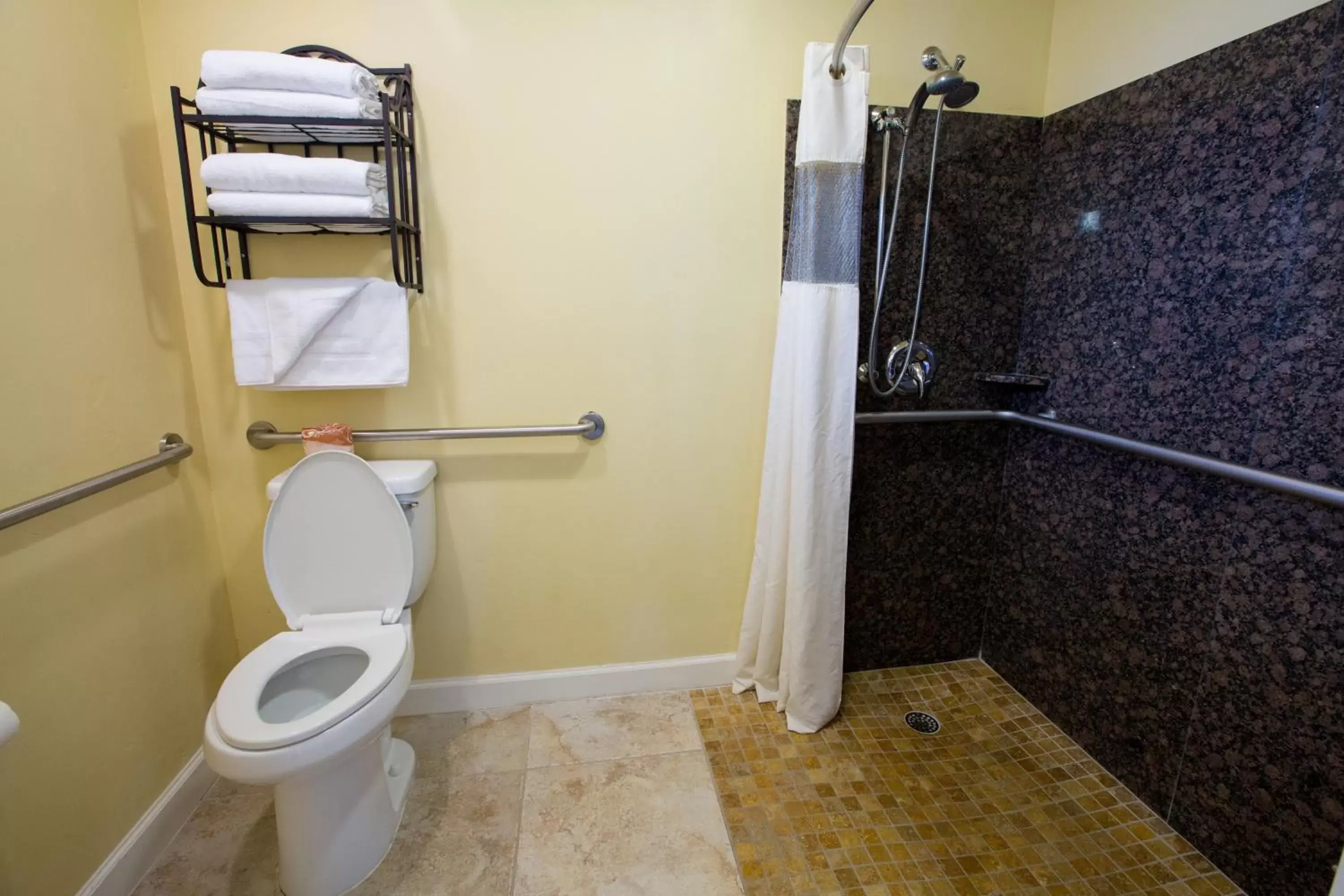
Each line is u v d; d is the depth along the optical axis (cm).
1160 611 132
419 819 134
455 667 171
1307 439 103
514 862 125
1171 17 126
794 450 154
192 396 143
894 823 133
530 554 167
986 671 188
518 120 143
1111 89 141
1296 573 105
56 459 105
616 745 158
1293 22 103
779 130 153
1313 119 100
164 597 132
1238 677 116
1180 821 129
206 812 138
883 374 167
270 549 134
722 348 163
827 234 144
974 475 180
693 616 180
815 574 156
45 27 105
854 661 188
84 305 113
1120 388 140
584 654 177
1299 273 104
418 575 146
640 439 165
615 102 145
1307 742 105
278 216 122
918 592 186
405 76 136
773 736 161
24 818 98
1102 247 144
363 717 108
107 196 119
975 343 170
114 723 117
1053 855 125
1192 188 122
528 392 157
